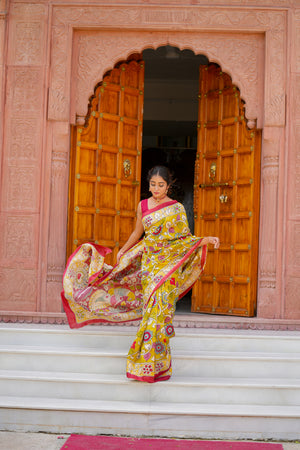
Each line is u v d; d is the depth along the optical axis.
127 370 3.53
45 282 5.15
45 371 3.83
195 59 7.79
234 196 5.62
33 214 5.20
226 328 4.93
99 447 3.05
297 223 5.12
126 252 3.92
